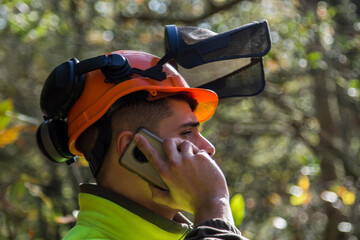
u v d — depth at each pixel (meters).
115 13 13.02
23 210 10.79
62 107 3.15
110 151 3.07
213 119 12.76
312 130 13.38
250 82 3.72
